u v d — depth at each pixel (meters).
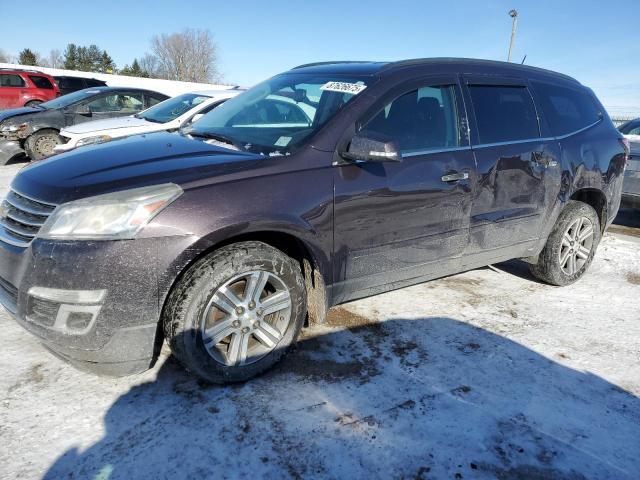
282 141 2.87
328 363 2.91
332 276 2.86
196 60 61.34
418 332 3.35
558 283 4.27
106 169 2.51
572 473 2.18
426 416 2.48
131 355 2.35
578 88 4.35
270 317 2.75
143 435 2.26
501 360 3.05
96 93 10.32
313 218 2.67
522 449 2.30
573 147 4.00
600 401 2.70
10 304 2.41
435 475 2.12
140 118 8.04
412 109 3.16
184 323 2.39
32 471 2.03
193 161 2.59
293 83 3.57
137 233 2.23
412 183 3.03
